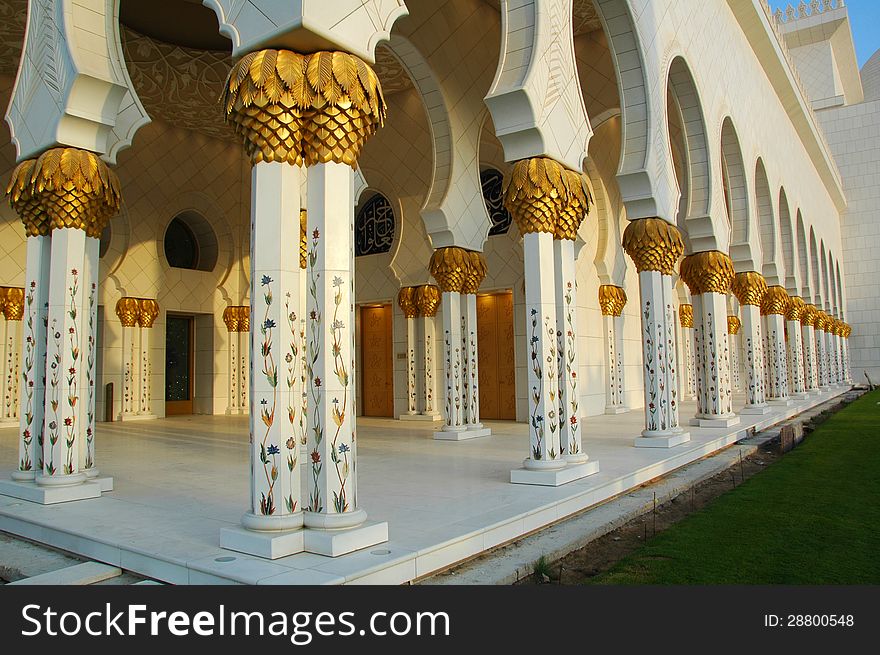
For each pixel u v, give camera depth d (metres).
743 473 7.75
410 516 4.42
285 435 3.63
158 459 7.61
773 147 16.64
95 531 4.13
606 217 14.21
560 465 5.80
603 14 7.83
